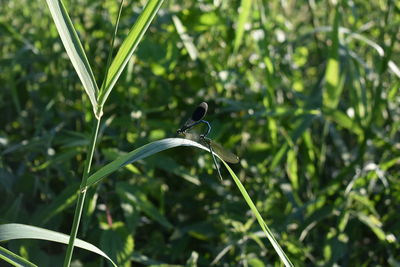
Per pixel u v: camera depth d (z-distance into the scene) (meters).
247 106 1.44
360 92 1.42
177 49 1.47
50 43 1.64
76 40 0.96
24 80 1.70
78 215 0.99
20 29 1.97
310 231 1.43
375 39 1.76
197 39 1.67
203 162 1.44
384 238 1.35
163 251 1.38
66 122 1.55
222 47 1.64
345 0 1.52
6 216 1.29
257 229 1.32
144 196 1.30
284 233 1.34
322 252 1.41
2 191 1.38
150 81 1.54
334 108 1.41
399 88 1.47
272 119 1.40
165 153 1.49
